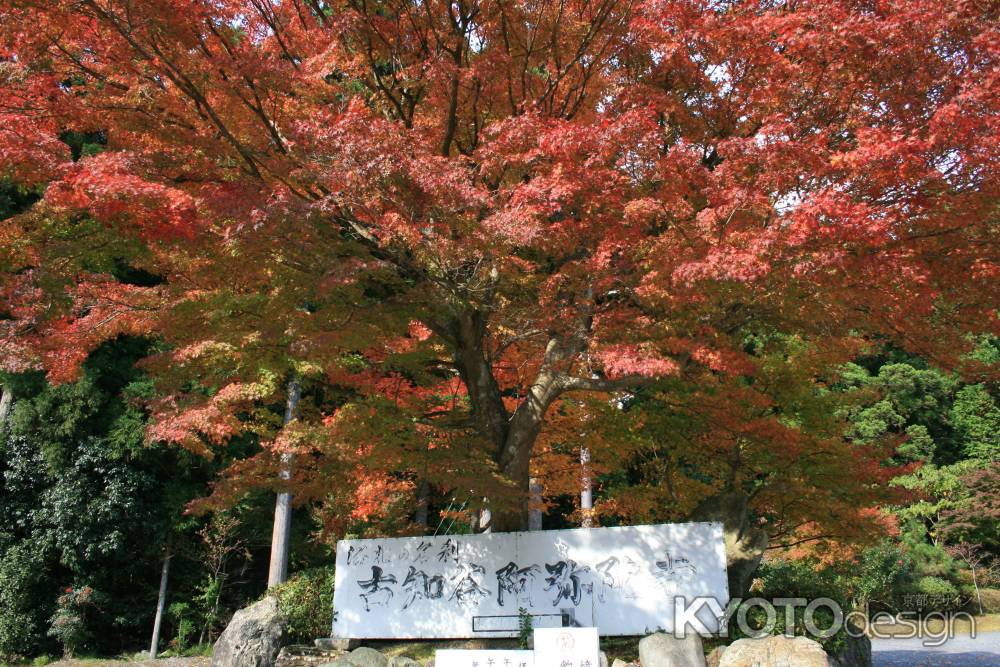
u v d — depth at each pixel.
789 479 11.10
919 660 15.16
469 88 9.84
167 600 17.23
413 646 10.38
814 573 11.93
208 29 8.27
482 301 9.63
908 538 24.88
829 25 7.05
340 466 10.41
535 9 9.70
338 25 8.98
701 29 7.94
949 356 8.44
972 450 28.66
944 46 6.94
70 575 16.80
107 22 7.45
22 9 7.17
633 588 9.51
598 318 9.02
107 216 6.94
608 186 7.57
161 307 8.91
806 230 6.38
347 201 7.41
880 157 6.32
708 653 8.94
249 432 17.92
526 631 9.57
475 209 7.77
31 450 16.64
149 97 8.02
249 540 18.16
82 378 16.19
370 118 8.61
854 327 8.84
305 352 8.03
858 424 28.16
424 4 9.54
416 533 13.38
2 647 15.23
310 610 11.41
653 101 8.38
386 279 8.83
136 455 16.31
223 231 7.80
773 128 6.94
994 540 25.00
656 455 13.31
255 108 8.28
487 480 9.09
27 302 7.47
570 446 13.01
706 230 7.39
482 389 10.80
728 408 10.61
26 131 6.82
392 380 11.39
